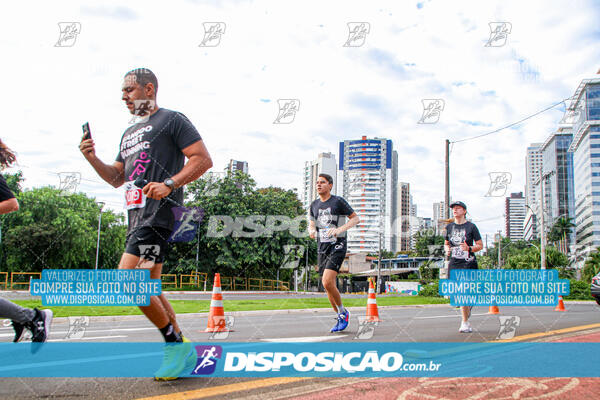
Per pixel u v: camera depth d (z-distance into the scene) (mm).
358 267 58656
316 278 43938
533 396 2072
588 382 2357
